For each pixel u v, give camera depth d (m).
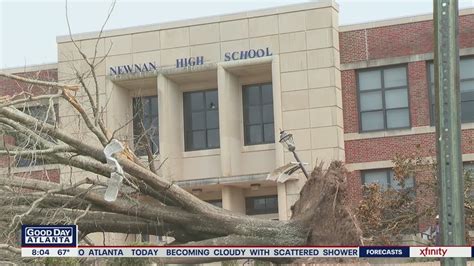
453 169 7.24
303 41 39.28
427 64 38.56
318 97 38.72
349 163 38.69
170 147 40.97
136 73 41.28
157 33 41.47
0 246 16.09
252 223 19.27
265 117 41.47
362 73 39.59
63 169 30.61
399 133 38.25
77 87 18.78
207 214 19.34
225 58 40.38
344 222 18.22
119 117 41.31
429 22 38.59
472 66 38.22
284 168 23.53
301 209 19.42
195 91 42.94
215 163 41.59
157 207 19.66
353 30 39.75
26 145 17.97
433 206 25.48
